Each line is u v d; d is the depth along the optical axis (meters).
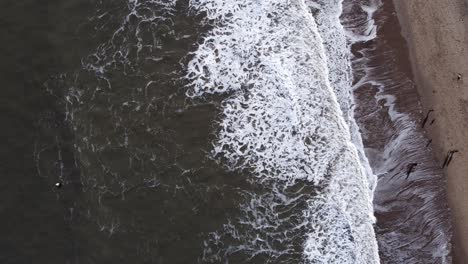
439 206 19.14
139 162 18.78
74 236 18.00
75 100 19.42
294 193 18.41
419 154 19.59
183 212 18.19
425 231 18.92
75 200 18.36
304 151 18.83
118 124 19.23
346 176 18.67
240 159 18.80
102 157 18.88
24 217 17.98
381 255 18.64
